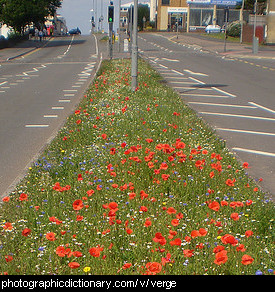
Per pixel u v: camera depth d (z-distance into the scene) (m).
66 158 7.61
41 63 37.44
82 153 8.14
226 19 45.81
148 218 4.93
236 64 33.28
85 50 52.66
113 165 7.16
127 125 10.38
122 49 52.72
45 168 7.25
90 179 6.56
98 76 23.94
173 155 7.22
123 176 6.62
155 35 82.06
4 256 4.22
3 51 51.75
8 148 9.63
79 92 19.12
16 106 15.75
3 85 22.62
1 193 6.78
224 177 6.66
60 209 5.42
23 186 6.49
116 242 4.50
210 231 4.73
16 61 40.03
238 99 17.05
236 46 54.78
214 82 22.58
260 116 13.51
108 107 12.74
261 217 5.30
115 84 19.11
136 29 16.47
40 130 11.50
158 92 16.83
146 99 14.91
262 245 4.59
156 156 7.46
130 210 5.28
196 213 5.31
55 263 4.11
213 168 6.75
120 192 5.96
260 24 61.16
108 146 8.46
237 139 10.43
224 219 5.13
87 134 9.62
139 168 6.90
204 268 3.96
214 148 8.78
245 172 7.64
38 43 65.50
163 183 6.32
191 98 17.25
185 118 11.69
